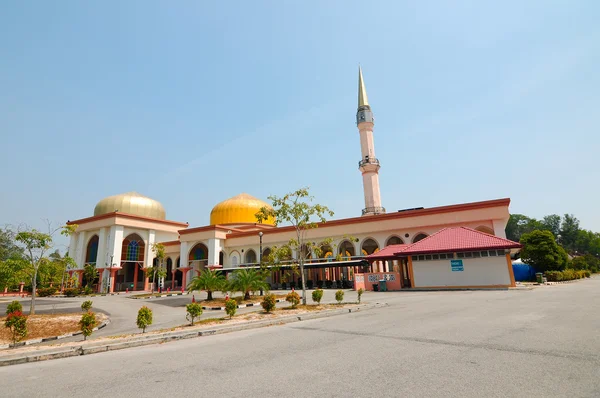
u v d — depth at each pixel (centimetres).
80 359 789
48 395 519
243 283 2278
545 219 10019
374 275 2925
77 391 530
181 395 487
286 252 2106
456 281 2545
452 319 1070
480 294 1959
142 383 555
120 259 4616
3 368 738
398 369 563
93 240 4972
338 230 3756
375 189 4444
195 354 763
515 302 1458
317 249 2083
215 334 1063
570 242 9625
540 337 754
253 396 468
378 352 688
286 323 1238
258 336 973
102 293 4281
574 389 445
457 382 489
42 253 1931
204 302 2344
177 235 5447
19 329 1105
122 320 1645
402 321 1090
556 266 3862
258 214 2038
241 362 665
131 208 5294
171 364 677
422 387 473
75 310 2114
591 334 765
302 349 757
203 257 4691
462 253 2561
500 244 2423
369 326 1034
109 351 873
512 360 587
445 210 3222
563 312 1105
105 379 592
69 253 5031
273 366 622
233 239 4575
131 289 5003
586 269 5584
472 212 3109
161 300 2712
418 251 2680
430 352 666
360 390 473
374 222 3569
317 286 3634
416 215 3359
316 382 516
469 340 757
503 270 2416
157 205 5644
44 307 2362
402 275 2955
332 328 1041
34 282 1845
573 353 615
